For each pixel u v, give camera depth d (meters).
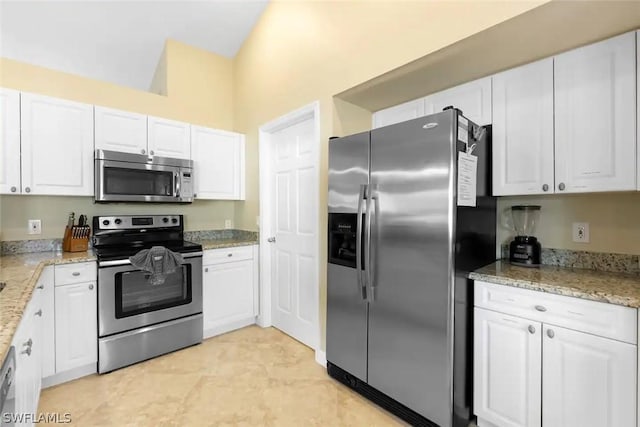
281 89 2.85
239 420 1.78
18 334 1.20
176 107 3.22
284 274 3.02
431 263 1.61
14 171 2.15
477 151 1.78
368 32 2.04
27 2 2.41
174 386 2.11
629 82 1.46
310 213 2.69
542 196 1.98
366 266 1.90
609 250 1.75
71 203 2.62
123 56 3.23
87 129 2.46
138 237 2.84
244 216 3.48
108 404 1.91
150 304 2.49
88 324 2.19
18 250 2.38
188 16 2.93
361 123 2.54
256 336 2.94
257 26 3.16
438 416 1.59
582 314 1.34
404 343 1.74
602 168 1.53
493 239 2.03
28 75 2.46
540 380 1.45
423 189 1.64
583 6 1.29
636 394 1.21
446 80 2.03
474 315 1.68
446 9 1.63
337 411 1.86
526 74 1.78
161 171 2.78
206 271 2.83
